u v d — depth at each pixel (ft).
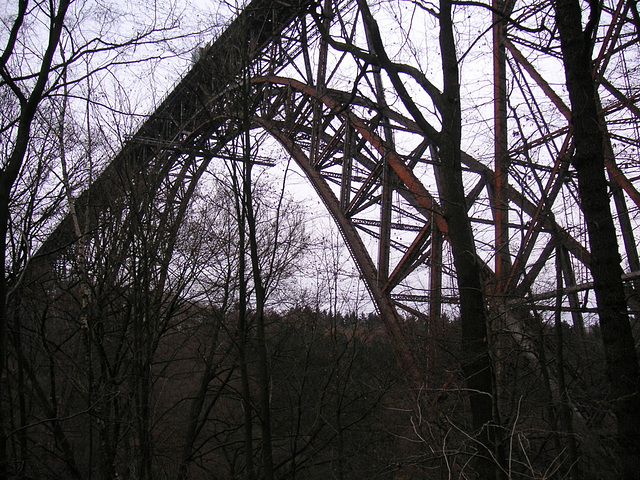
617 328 18.44
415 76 25.63
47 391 44.73
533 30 22.68
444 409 32.94
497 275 32.83
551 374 29.58
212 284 42.86
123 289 40.73
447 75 24.97
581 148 19.75
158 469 43.19
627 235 30.71
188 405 46.85
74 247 41.55
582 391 28.35
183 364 50.67
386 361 45.88
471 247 23.85
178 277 44.24
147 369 36.45
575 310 26.25
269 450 28.25
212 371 41.01
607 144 30.58
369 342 49.98
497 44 36.37
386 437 38.40
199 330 44.65
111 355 45.34
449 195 24.30
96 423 36.11
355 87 25.91
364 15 24.80
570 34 20.40
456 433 28.66
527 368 30.78
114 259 40.70
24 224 38.50
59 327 45.55
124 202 42.01
